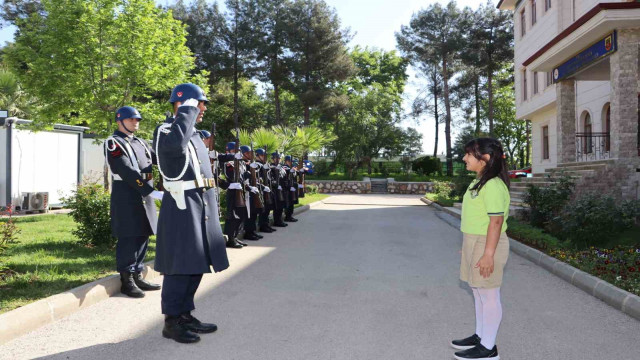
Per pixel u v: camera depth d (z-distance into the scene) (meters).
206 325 4.43
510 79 40.09
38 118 14.78
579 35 12.47
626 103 11.77
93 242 7.86
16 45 15.09
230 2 39.50
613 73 12.00
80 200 7.93
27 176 15.34
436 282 6.50
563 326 4.69
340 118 42.62
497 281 3.71
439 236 11.27
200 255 4.14
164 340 4.20
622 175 11.72
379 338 4.31
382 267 7.50
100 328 4.48
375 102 42.91
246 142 16.44
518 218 12.62
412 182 36.72
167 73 15.47
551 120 22.80
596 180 11.67
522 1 25.36
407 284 6.37
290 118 50.25
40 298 4.90
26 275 5.73
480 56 38.25
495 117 49.72
